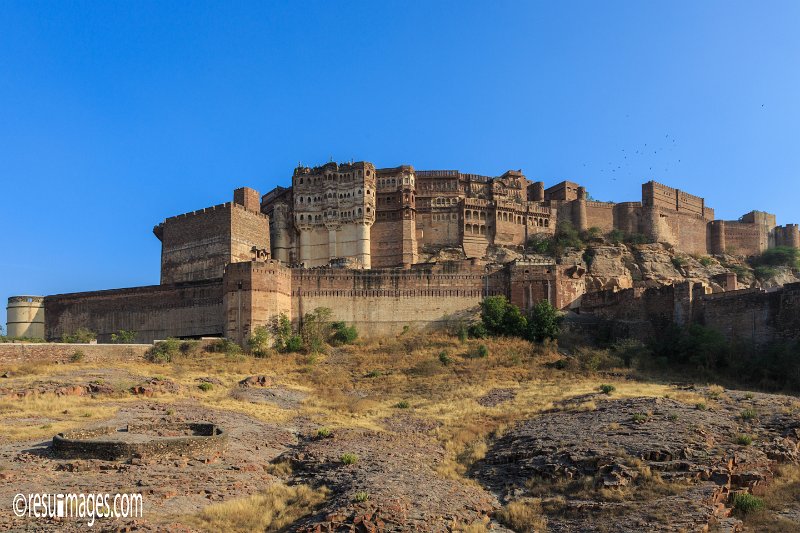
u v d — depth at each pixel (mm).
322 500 32469
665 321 79375
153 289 93312
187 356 73750
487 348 78625
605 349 77062
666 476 34656
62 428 40875
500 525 31672
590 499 33094
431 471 38375
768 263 133500
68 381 55938
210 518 28750
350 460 38062
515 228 121438
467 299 91312
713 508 31344
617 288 98500
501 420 49719
